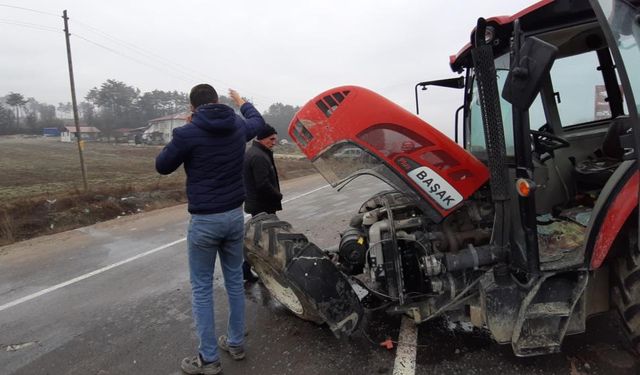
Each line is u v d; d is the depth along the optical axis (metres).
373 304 4.03
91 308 4.66
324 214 9.68
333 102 3.24
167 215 10.86
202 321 3.11
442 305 3.09
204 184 2.96
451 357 3.15
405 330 3.59
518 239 2.78
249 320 4.00
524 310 2.69
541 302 2.76
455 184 3.12
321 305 3.20
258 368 3.21
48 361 3.55
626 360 2.96
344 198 12.38
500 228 2.90
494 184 2.87
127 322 4.23
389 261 3.24
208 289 3.14
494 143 2.82
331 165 3.23
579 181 3.54
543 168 3.49
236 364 3.28
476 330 3.50
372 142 3.15
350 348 3.38
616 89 3.89
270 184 4.43
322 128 3.23
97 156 39.06
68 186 18.19
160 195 13.73
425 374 2.98
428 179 3.12
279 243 3.30
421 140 3.11
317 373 3.09
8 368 3.47
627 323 2.72
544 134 3.49
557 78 3.78
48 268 6.37
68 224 9.83
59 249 7.57
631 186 2.60
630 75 2.40
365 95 3.19
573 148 3.72
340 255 3.59
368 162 3.18
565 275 2.76
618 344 3.15
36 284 5.64
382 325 3.71
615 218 2.59
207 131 2.91
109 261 6.57
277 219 3.60
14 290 5.44
